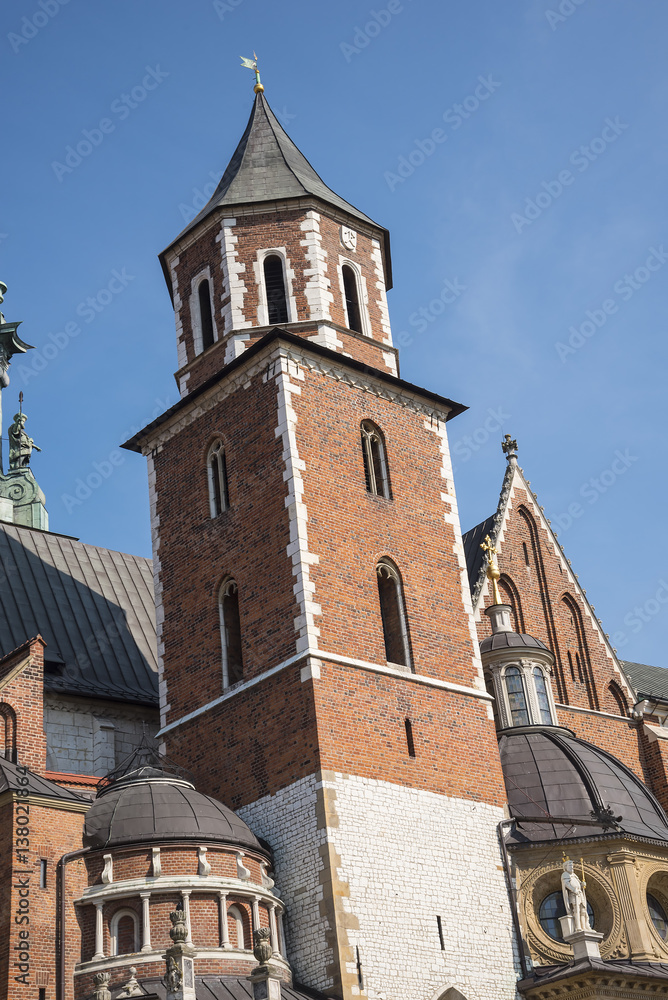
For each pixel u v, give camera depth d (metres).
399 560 43.31
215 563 43.53
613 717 52.19
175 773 41.69
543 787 43.09
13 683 41.31
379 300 47.91
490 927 39.53
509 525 53.56
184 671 43.50
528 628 51.94
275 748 39.44
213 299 46.72
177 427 46.50
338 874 36.88
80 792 40.84
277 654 40.34
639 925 40.00
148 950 34.16
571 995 38.38
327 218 47.50
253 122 51.44
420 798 39.84
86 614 50.94
